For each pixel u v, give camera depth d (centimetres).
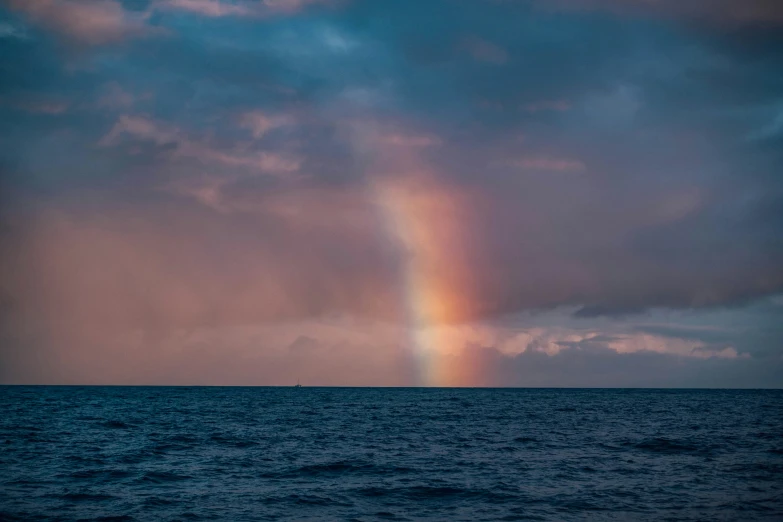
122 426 7800
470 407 14388
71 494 3350
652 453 5184
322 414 11175
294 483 3750
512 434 7056
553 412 12069
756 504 3145
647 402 17638
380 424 8712
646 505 3138
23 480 3747
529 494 3419
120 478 3856
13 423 7975
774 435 6731
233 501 3216
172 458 4797
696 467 4372
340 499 3294
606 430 7612
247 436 6669
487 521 2831
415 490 3531
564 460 4766
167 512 2959
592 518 2878
